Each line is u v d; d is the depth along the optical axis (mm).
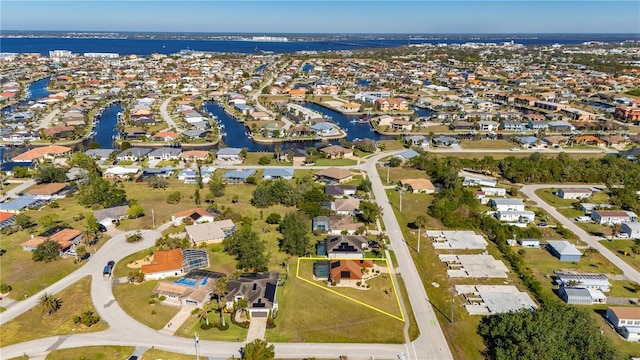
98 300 92938
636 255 116438
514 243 121438
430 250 117000
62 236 115500
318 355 78250
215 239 118750
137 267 105438
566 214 142625
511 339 78938
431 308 92375
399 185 166125
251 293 92000
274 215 130625
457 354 79188
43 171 160500
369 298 95500
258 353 73062
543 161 183375
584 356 75062
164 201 147250
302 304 92750
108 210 131250
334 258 112562
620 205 145625
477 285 100500
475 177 178000
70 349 78438
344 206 139500
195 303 91438
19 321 86188
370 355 78625
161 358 76438
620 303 95312
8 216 130250
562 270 108500
